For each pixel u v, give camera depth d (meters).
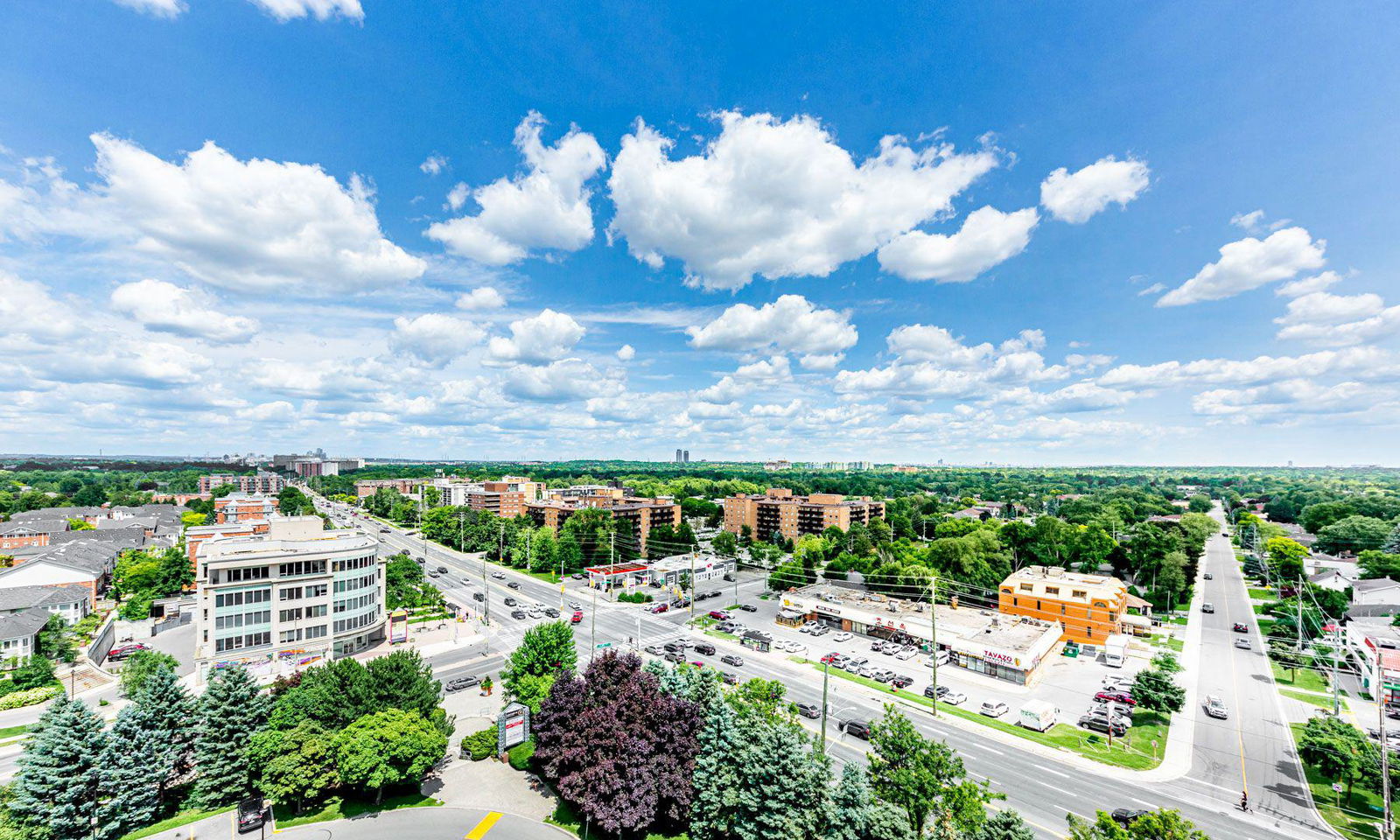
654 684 52.69
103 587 125.31
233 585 84.38
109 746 47.75
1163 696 69.62
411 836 47.41
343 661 59.28
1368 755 53.12
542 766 54.28
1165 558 128.25
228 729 52.00
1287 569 141.50
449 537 197.62
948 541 131.38
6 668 80.75
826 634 105.81
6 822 43.94
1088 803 52.41
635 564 153.62
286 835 47.34
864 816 40.38
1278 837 47.88
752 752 44.53
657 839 47.34
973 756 61.00
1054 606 102.12
